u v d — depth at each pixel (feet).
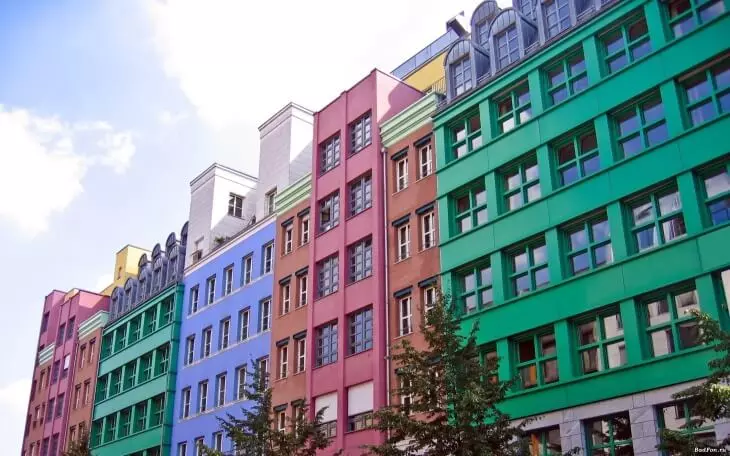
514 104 103.81
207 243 167.84
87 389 197.88
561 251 91.76
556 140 96.48
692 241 79.00
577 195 91.35
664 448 62.59
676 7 89.45
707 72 83.82
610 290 84.58
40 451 208.23
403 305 111.14
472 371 78.38
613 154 89.30
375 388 107.55
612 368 82.23
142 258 198.70
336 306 120.26
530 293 93.04
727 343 59.52
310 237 130.41
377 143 121.90
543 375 90.12
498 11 115.24
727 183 79.46
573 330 88.33
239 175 179.01
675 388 76.28
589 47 95.45
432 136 114.01
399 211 115.14
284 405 125.70
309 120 156.04
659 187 84.23
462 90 112.88
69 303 223.10
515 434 76.84
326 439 99.86
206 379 151.64
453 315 88.53
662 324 80.23
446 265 104.58
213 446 143.43
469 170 106.01
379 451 78.28
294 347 128.36
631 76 89.61
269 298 141.08
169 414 159.53
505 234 98.27
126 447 170.91
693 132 82.02
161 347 171.63
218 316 153.89
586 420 83.92
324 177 131.95
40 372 227.40
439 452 75.31
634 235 86.07
